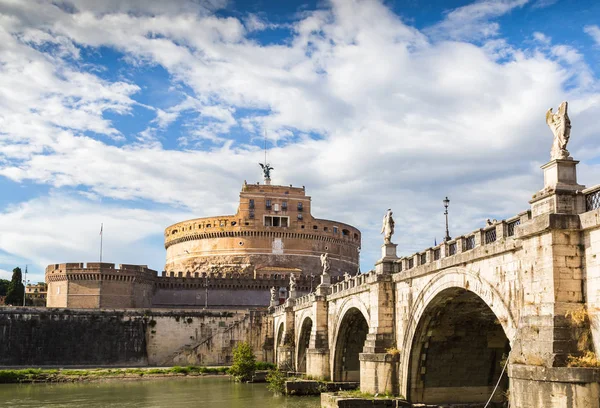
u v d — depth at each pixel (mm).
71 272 131500
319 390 65000
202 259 159500
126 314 112562
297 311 87062
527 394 26453
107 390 76938
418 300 43125
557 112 27906
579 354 25516
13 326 107188
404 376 45406
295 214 160375
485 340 44875
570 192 26953
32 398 69188
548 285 26578
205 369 99438
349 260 170750
